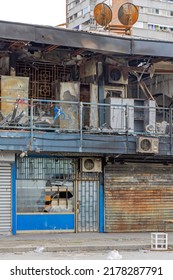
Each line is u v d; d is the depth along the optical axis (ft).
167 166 63.98
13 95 55.83
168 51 58.49
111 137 56.80
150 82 68.23
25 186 58.85
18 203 58.49
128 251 49.11
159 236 49.85
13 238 54.54
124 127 58.59
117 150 56.85
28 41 52.60
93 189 61.46
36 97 59.62
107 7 66.64
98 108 59.36
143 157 61.93
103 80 61.26
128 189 62.23
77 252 47.73
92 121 58.34
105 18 66.54
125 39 56.75
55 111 56.54
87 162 60.54
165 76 66.64
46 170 59.77
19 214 58.44
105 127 58.39
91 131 56.59
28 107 56.75
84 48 55.16
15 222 57.93
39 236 56.54
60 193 60.29
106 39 55.83
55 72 60.95
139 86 64.59
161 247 49.73
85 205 61.00
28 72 59.77
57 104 57.16
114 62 61.31
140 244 50.83
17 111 54.85
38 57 59.11
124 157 61.67
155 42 57.93
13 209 57.72
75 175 60.80
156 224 63.05
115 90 61.98
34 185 59.26
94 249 49.34
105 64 61.41
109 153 57.41
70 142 55.21
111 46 56.08
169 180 63.98
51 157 59.77
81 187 61.00
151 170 63.26
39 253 46.78
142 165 62.85
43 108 57.57
